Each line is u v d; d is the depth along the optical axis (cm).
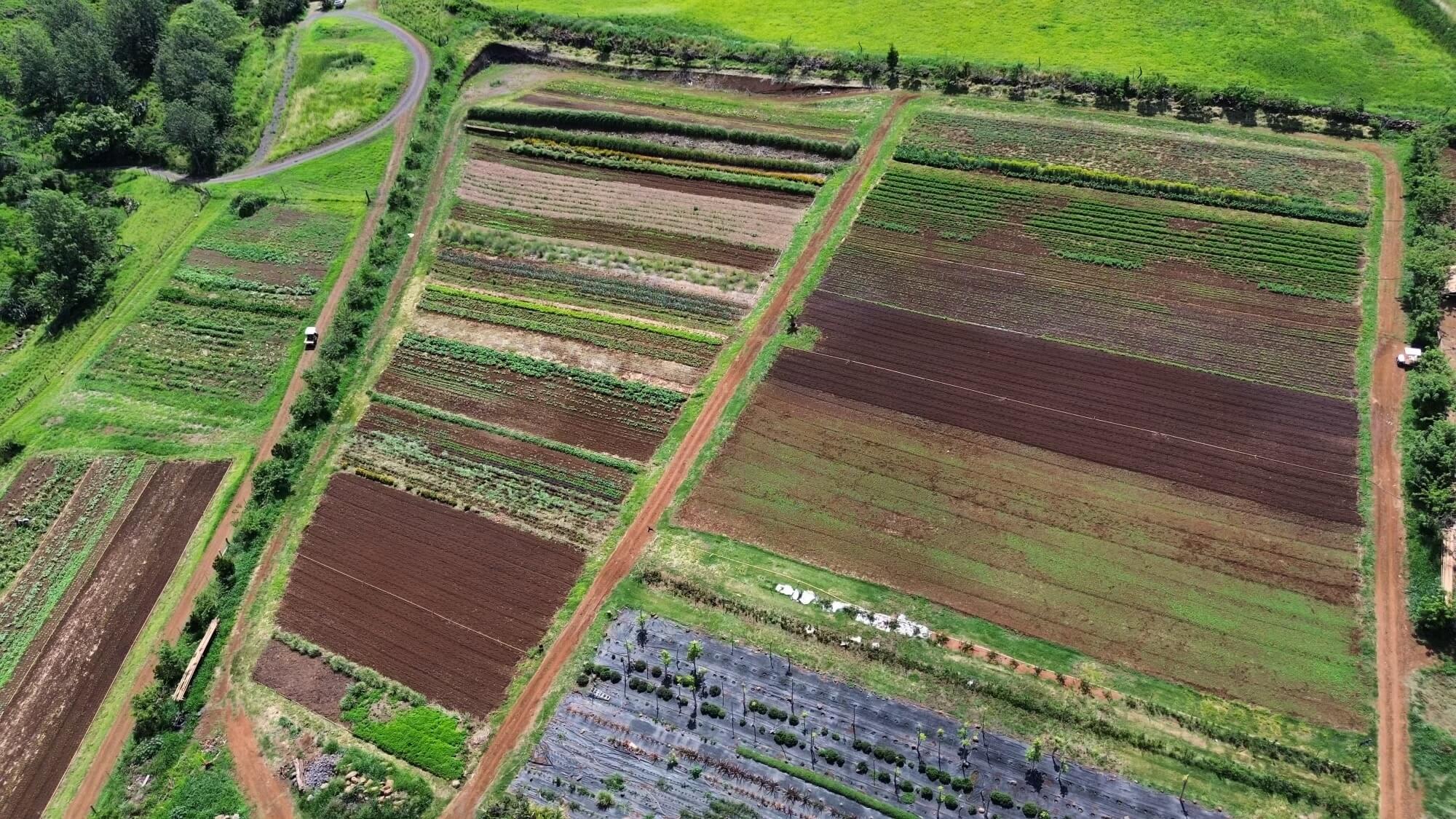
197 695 4350
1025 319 5638
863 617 4325
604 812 3847
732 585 4503
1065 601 4312
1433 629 3991
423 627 4522
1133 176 6319
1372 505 4481
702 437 5206
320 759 4084
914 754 3872
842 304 5859
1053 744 3831
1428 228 5572
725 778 3897
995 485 4806
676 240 6481
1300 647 4050
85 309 6694
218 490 5312
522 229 6756
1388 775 3647
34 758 4247
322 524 5031
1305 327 5334
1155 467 4781
